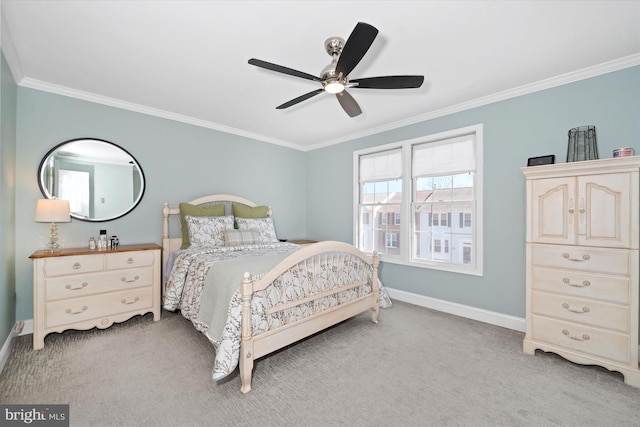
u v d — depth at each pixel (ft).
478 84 9.03
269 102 10.52
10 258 8.06
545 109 8.87
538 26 6.21
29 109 8.91
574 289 7.14
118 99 10.36
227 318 6.27
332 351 7.89
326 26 6.21
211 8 5.66
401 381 6.49
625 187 6.51
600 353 6.77
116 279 9.04
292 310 7.23
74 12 5.81
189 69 8.14
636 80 7.47
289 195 16.38
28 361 7.13
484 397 5.95
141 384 6.25
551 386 6.33
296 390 6.14
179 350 7.77
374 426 5.12
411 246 12.25
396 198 12.96
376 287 9.91
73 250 8.86
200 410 5.48
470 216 10.64
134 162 10.97
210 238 11.32
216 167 13.32
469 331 9.27
